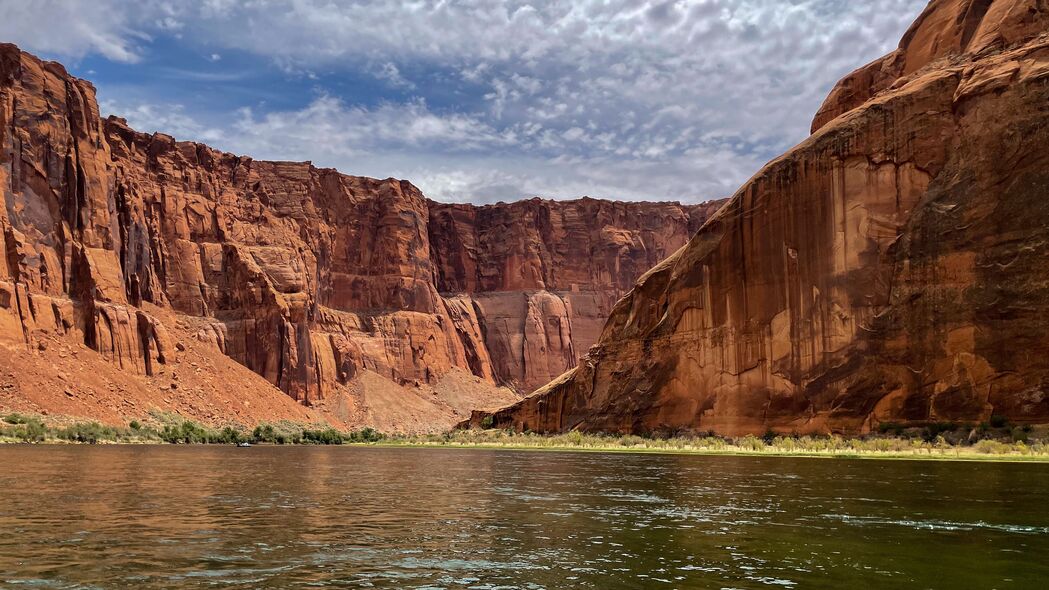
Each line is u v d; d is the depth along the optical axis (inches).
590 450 3029.0
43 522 890.1
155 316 5073.8
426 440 4298.7
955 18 3105.3
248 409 4916.3
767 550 735.7
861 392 2770.7
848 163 2952.8
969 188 2696.9
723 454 2529.5
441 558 706.8
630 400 3540.8
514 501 1154.0
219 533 829.2
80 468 1755.7
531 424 4207.7
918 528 852.0
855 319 2839.6
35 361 3988.7
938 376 2632.9
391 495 1240.2
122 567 653.3
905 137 2874.0
